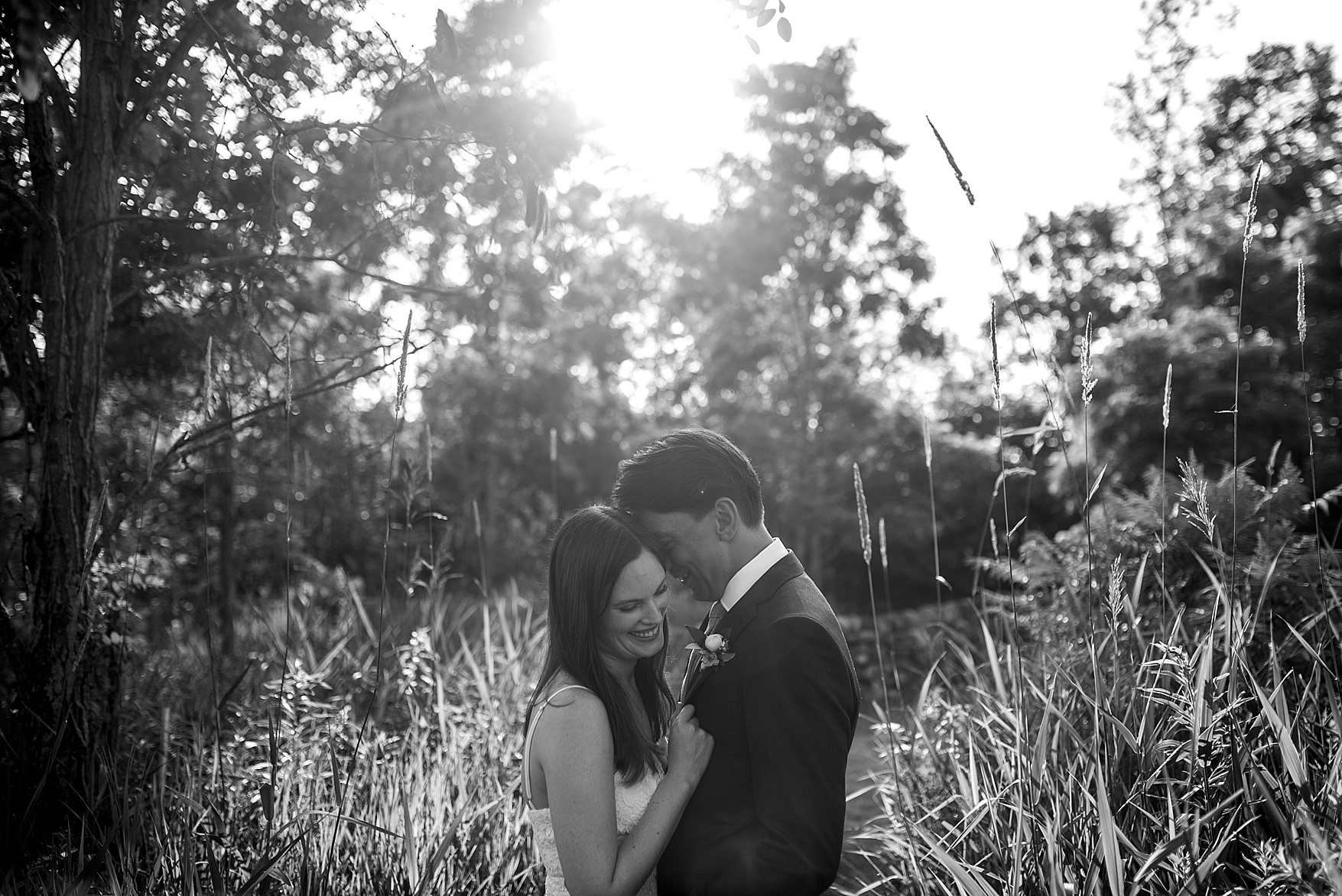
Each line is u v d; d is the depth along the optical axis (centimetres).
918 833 269
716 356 1641
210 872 263
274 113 370
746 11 347
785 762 198
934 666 355
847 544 1495
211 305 412
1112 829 205
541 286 484
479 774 356
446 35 337
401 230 421
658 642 226
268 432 579
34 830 276
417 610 557
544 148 408
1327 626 315
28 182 353
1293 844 190
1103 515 482
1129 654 279
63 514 321
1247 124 1897
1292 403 924
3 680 320
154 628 635
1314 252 1248
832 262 1953
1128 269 2228
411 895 279
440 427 1279
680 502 228
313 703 353
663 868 216
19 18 252
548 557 227
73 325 326
